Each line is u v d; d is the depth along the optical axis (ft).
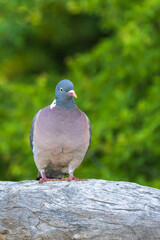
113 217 20.97
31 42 63.41
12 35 49.16
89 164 44.09
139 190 23.11
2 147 41.42
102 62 46.57
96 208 21.42
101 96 45.98
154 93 42.06
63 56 64.39
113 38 46.11
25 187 23.36
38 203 22.04
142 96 46.34
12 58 62.28
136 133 40.75
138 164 42.88
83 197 22.22
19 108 44.86
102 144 44.01
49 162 25.64
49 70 61.87
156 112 41.39
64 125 24.27
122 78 46.19
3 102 46.52
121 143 40.47
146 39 42.45
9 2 47.62
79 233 20.99
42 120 24.57
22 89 44.42
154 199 22.25
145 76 44.96
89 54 46.73
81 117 24.82
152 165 44.45
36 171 42.39
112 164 43.09
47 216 21.52
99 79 45.60
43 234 21.30
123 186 23.47
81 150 25.02
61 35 61.82
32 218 21.67
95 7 45.16
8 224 21.97
